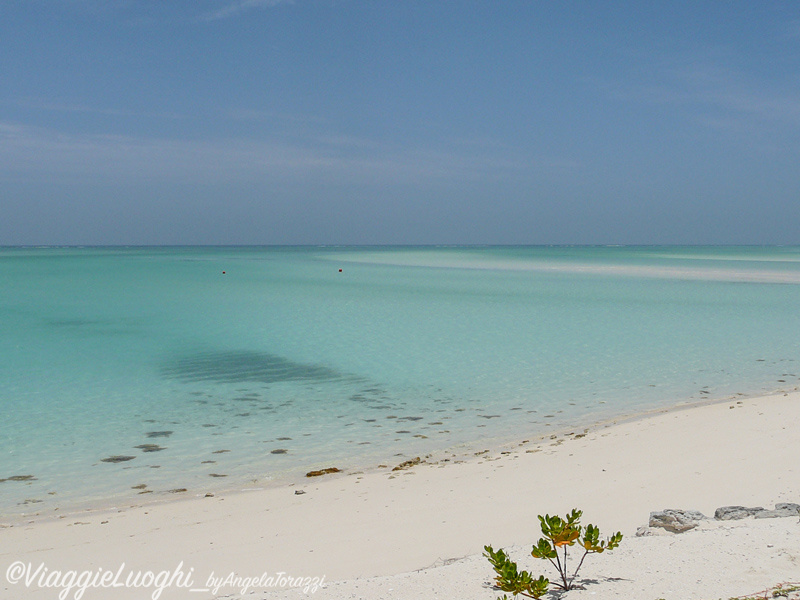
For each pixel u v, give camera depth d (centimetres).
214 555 695
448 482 930
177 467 1065
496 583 501
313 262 9088
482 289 4253
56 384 1648
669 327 2544
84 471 1044
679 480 854
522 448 1119
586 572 510
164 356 2011
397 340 2273
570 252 15362
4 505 903
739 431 1083
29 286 4569
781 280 4956
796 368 1786
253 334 2408
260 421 1338
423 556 648
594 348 2119
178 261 9488
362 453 1135
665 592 445
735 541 536
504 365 1872
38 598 607
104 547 735
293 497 905
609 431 1180
